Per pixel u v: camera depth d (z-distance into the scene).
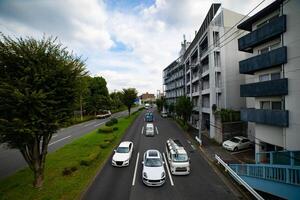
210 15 30.80
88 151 21.19
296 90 13.96
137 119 52.91
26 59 11.47
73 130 36.84
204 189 13.55
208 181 14.86
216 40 29.33
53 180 14.12
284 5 14.80
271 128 16.86
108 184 14.15
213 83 29.14
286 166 11.05
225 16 29.20
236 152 22.48
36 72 11.48
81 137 29.30
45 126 11.86
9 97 10.92
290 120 14.41
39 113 11.64
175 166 15.80
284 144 14.90
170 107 54.94
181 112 36.19
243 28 20.80
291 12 14.26
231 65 29.33
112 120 40.78
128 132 33.75
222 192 13.13
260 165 12.98
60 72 12.47
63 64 12.79
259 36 17.11
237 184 14.23
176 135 31.72
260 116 17.31
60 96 12.72
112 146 24.30
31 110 11.23
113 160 17.55
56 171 15.71
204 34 31.20
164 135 31.67
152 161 15.47
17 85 11.22
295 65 14.00
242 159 20.09
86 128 39.09
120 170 16.81
